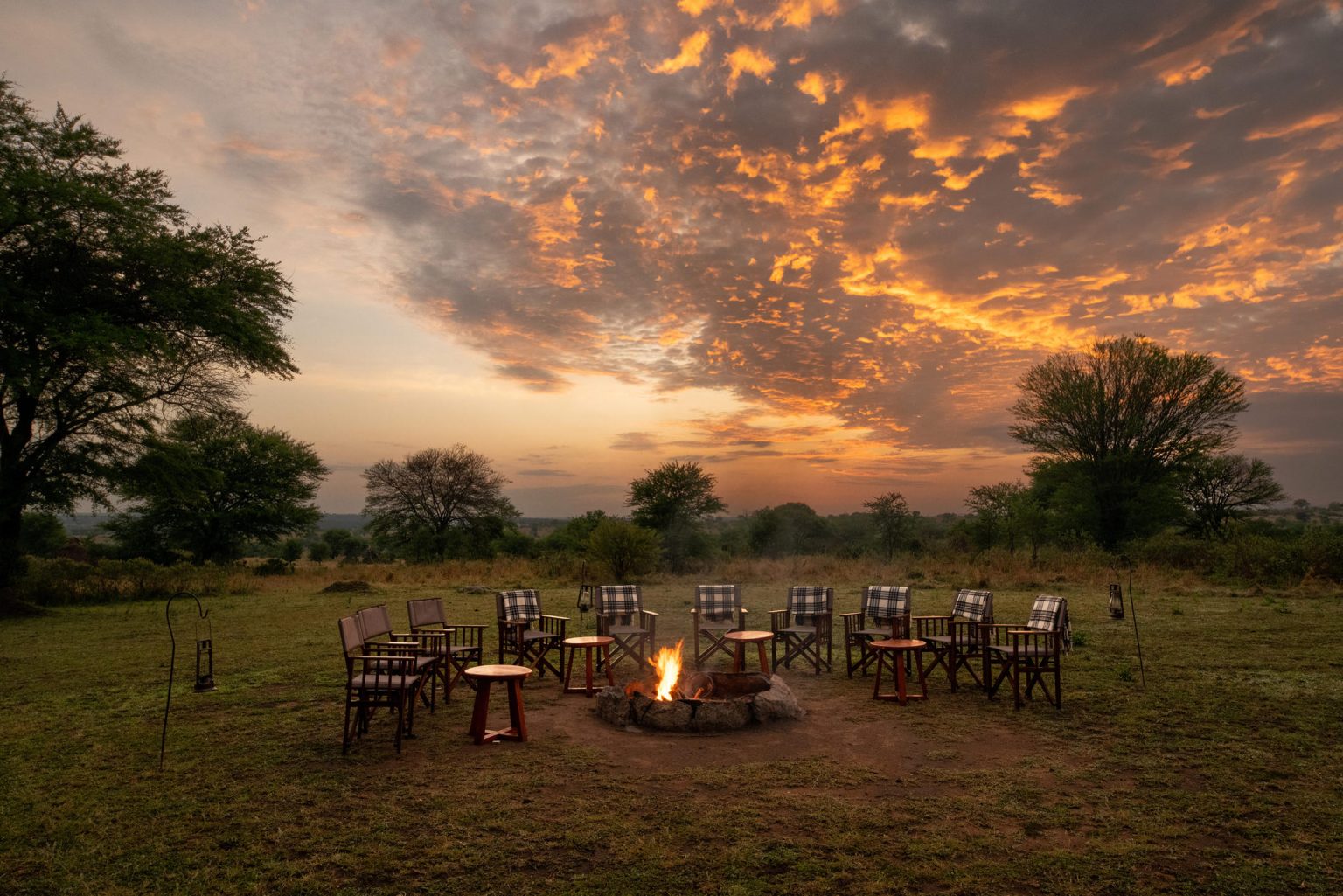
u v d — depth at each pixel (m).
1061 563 24.11
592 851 4.16
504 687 8.72
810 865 3.95
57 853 4.20
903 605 9.38
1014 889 3.70
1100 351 34.88
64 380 21.08
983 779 5.32
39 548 44.81
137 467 22.98
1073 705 7.49
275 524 39.94
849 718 7.14
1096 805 4.79
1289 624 12.46
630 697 6.98
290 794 5.10
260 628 14.12
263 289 23.59
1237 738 6.23
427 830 4.48
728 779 5.35
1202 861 3.98
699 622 10.33
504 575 26.34
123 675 9.50
